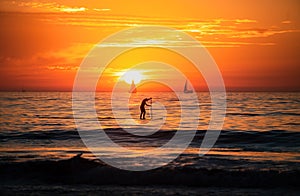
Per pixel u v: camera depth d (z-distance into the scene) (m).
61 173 16.48
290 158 19.64
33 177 16.09
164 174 15.79
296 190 14.37
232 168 17.11
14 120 38.88
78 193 13.82
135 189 14.48
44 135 28.20
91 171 16.30
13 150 21.86
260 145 24.28
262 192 14.11
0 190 14.21
